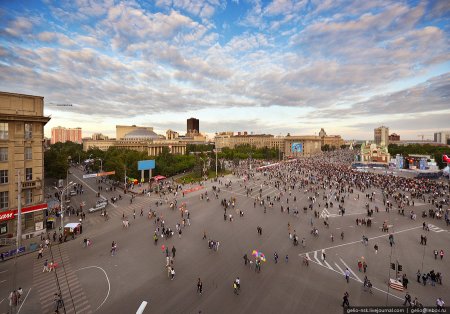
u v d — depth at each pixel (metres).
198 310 25.30
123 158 101.62
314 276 31.86
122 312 25.02
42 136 46.84
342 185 90.44
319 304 26.45
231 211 60.66
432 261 36.28
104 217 54.84
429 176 117.69
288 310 25.45
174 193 77.88
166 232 44.22
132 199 70.56
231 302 26.59
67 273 32.19
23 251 38.12
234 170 137.62
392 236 42.41
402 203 67.25
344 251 39.16
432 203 67.38
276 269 33.47
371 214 57.72
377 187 89.62
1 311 24.98
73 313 24.81
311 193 80.19
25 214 44.03
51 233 45.75
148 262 35.16
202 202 69.31
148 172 104.81
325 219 53.81
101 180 97.75
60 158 85.69
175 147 193.75
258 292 28.39
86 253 37.84
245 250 39.16
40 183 45.78
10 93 42.84
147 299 27.03
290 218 55.44
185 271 32.81
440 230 48.69
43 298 27.19
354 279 31.33
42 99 46.53
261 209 62.56
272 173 123.06
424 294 28.58
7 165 42.53
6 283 29.94
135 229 48.03
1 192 42.00
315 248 40.09
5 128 42.47
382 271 33.41
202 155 163.62
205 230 47.78
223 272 32.62
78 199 70.62
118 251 38.56
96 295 27.67
